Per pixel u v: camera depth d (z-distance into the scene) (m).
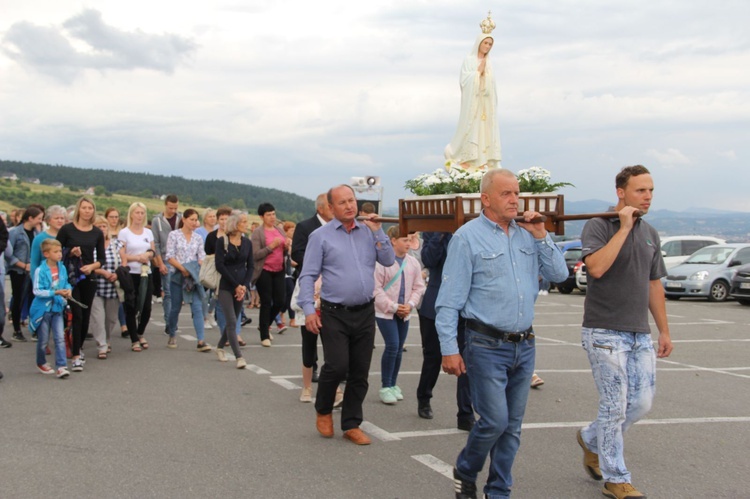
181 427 6.33
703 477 5.25
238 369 9.11
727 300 20.64
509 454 4.47
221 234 9.31
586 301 4.89
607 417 4.73
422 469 5.33
